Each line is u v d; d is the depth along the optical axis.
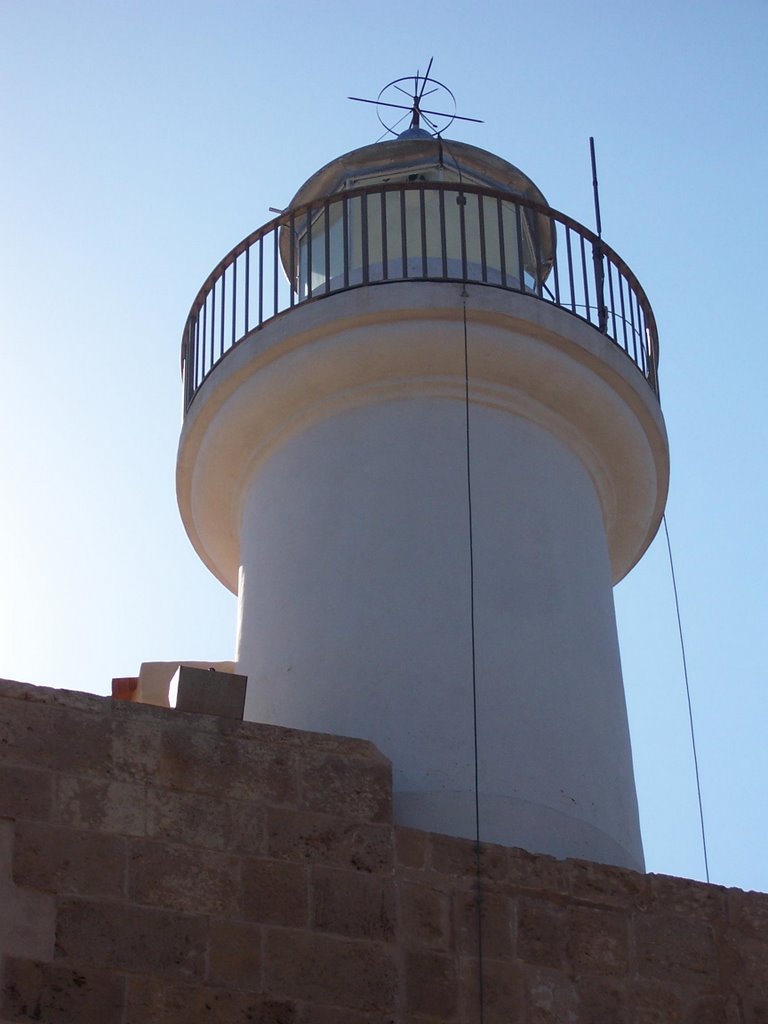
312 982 12.86
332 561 15.94
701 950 13.98
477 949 13.37
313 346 16.58
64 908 12.61
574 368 16.69
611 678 16.03
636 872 14.18
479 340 16.47
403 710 15.02
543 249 18.44
